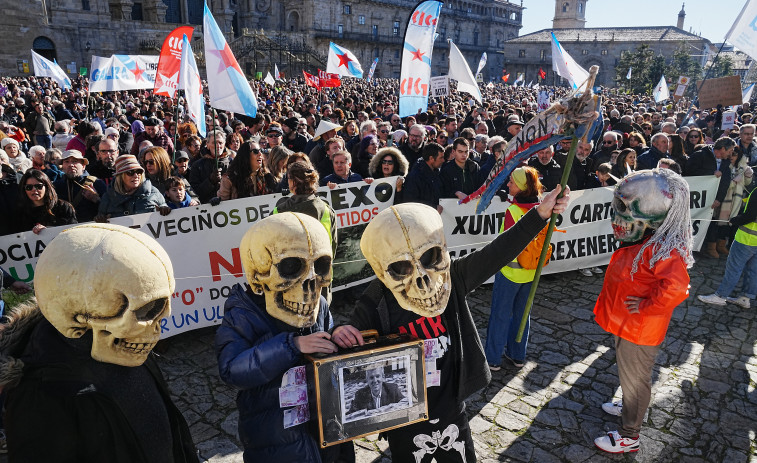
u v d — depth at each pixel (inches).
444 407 81.7
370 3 2610.7
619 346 123.0
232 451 127.6
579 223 233.0
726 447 130.8
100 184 201.3
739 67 2118.6
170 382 157.2
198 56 1673.2
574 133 77.1
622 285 118.2
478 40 3474.4
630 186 111.3
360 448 129.6
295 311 69.4
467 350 84.2
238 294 76.0
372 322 82.3
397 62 2812.5
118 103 662.5
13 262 153.7
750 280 212.5
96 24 1695.4
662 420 141.0
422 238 71.2
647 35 3058.6
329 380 67.3
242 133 386.9
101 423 54.9
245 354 68.9
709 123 517.7
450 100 861.8
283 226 67.5
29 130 452.4
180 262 172.1
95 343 52.0
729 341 185.8
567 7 4069.9
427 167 205.8
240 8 2292.1
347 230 201.9
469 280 83.4
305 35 2321.6
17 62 1551.4
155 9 1939.0
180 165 233.3
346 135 374.3
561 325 197.5
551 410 145.6
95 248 50.1
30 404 52.9
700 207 256.4
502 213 220.1
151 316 53.9
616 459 126.5
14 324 54.4
